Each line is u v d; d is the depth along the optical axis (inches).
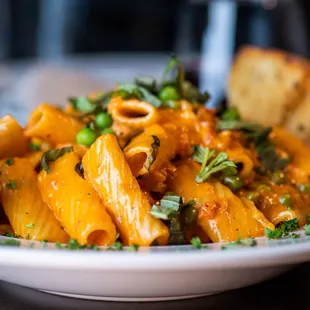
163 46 45.7
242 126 12.2
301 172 12.2
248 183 11.5
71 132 11.8
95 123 11.6
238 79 21.6
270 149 12.3
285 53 21.9
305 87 19.9
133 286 9.1
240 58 21.6
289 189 11.6
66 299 10.2
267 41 22.7
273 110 20.5
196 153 11.2
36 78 23.9
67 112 12.6
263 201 11.2
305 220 11.0
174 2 44.7
